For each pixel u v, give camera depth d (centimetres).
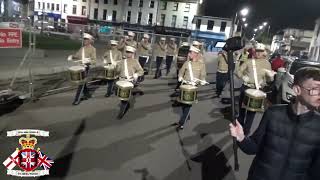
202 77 742
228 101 1084
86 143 586
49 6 6581
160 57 1479
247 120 708
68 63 1566
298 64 1012
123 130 680
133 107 884
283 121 243
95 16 6400
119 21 6241
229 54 255
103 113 790
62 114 744
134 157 548
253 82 743
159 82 1370
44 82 1098
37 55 1631
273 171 246
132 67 778
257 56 745
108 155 543
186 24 5938
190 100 680
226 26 5628
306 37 5416
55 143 570
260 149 259
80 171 476
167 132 699
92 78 1273
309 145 234
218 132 739
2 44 676
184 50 1405
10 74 1138
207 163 557
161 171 505
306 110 235
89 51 920
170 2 5922
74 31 3597
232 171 535
